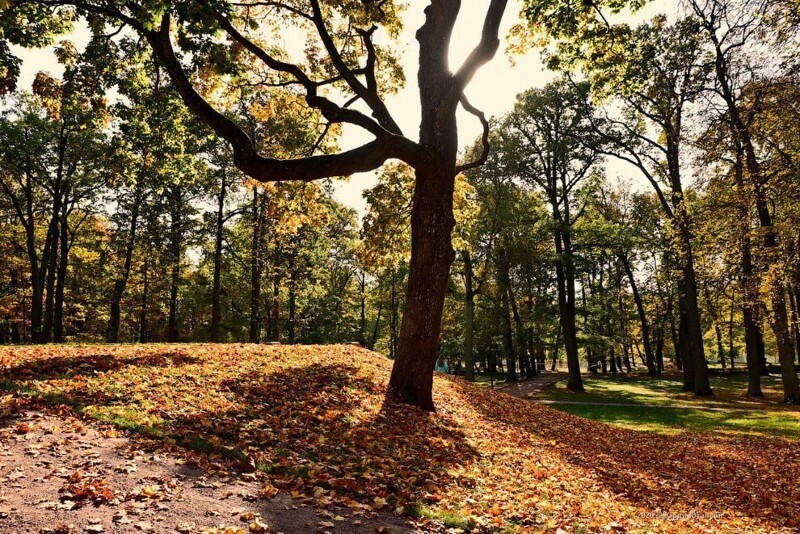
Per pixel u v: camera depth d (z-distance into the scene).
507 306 34.31
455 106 10.27
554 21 13.18
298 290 31.73
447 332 42.50
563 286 30.78
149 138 12.91
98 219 33.47
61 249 30.08
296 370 10.49
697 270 19.62
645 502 7.59
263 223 28.12
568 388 29.80
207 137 14.34
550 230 31.09
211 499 4.62
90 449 5.33
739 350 56.81
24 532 3.59
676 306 46.19
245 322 34.31
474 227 27.69
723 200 17.53
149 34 8.42
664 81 21.64
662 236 32.12
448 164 10.09
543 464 8.54
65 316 36.12
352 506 4.96
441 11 10.45
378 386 10.44
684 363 29.91
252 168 8.23
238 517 4.34
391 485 5.79
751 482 9.63
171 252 28.56
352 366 12.16
